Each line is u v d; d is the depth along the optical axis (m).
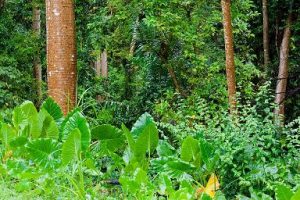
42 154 5.41
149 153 6.22
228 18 9.30
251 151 5.98
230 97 8.46
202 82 10.98
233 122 6.46
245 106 6.72
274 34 14.91
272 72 14.45
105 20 12.12
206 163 6.03
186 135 6.73
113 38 12.09
